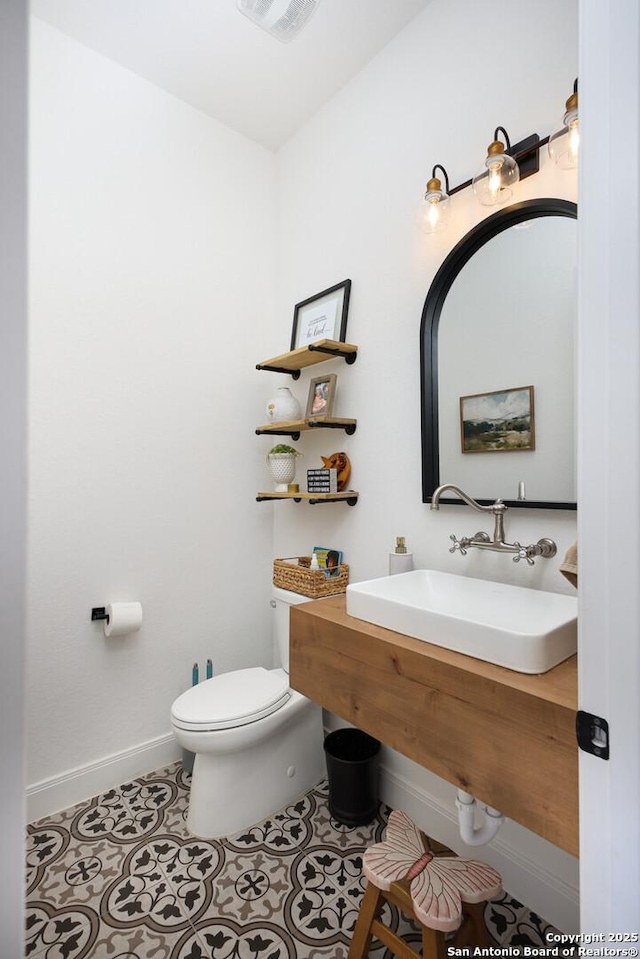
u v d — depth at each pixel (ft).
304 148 7.41
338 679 4.08
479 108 4.97
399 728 3.53
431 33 5.46
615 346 1.83
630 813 1.78
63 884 4.58
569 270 4.23
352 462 6.44
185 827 5.38
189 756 6.44
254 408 7.75
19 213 1.31
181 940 4.01
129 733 6.33
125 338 6.38
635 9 1.76
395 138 5.90
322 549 6.79
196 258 7.11
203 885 4.56
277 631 6.84
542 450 4.42
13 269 1.29
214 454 7.26
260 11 5.54
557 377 4.31
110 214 6.26
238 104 7.02
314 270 7.17
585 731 1.93
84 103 6.04
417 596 4.85
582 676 1.96
